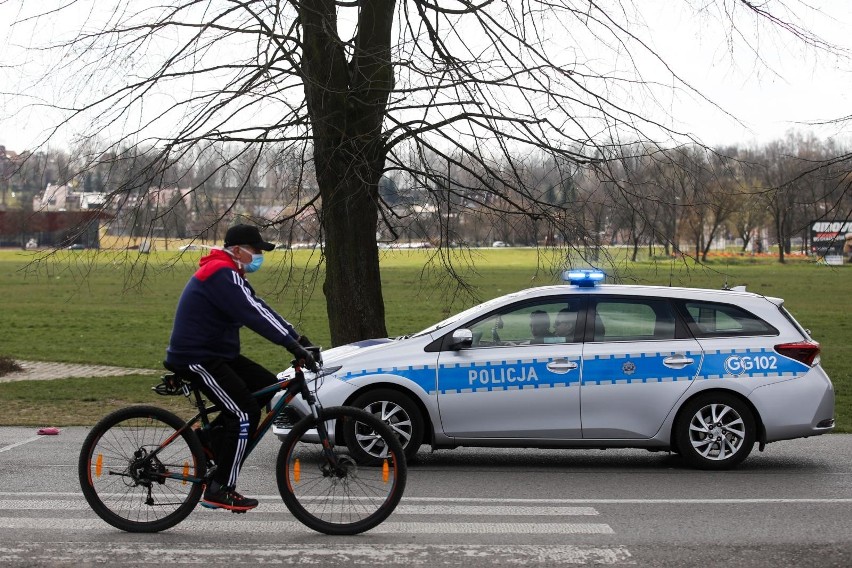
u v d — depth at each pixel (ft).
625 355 30.83
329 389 30.50
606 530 21.58
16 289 200.54
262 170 44.80
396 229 48.34
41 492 25.36
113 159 42.70
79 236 43.50
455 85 40.19
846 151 47.09
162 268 44.96
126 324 118.01
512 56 41.93
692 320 31.37
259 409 20.62
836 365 76.59
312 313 134.82
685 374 30.73
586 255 43.45
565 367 30.68
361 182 42.75
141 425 20.93
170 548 19.60
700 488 27.25
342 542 20.22
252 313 19.86
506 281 208.13
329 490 20.84
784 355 31.07
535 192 43.65
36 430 39.17
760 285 206.69
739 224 323.57
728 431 30.73
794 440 38.24
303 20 43.37
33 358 77.00
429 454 34.27
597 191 42.96
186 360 20.15
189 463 20.84
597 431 30.63
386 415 30.53
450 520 22.54
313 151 43.45
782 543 20.43
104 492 20.98
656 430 30.71
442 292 49.08
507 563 18.69
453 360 30.73
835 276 253.03
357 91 43.62
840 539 20.81
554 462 32.35
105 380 61.00
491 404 30.60
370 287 46.96
